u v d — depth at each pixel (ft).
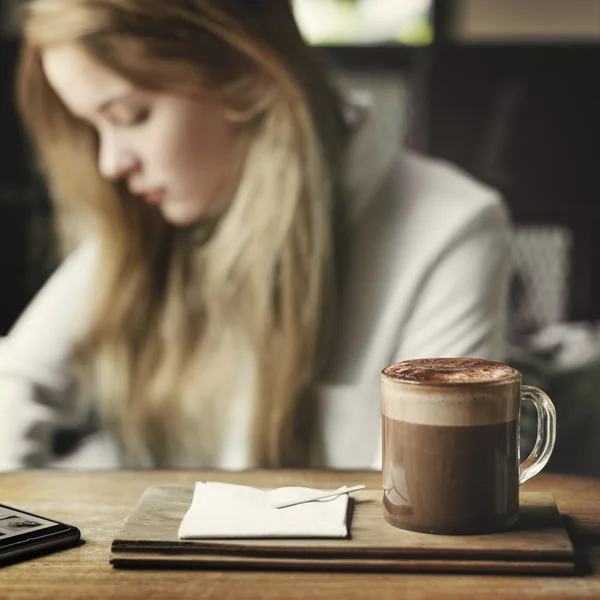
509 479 2.24
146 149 4.40
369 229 4.95
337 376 4.88
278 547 2.15
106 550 2.30
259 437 4.75
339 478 2.93
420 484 2.21
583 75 13.37
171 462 5.11
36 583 2.09
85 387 5.20
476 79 13.43
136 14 4.06
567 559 2.12
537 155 13.53
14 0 13.12
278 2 4.57
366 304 4.88
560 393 6.55
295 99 4.52
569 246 13.64
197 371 4.97
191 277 5.02
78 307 5.16
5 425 4.81
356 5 13.42
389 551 2.13
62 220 12.69
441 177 5.11
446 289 4.75
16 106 13.11
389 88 13.53
